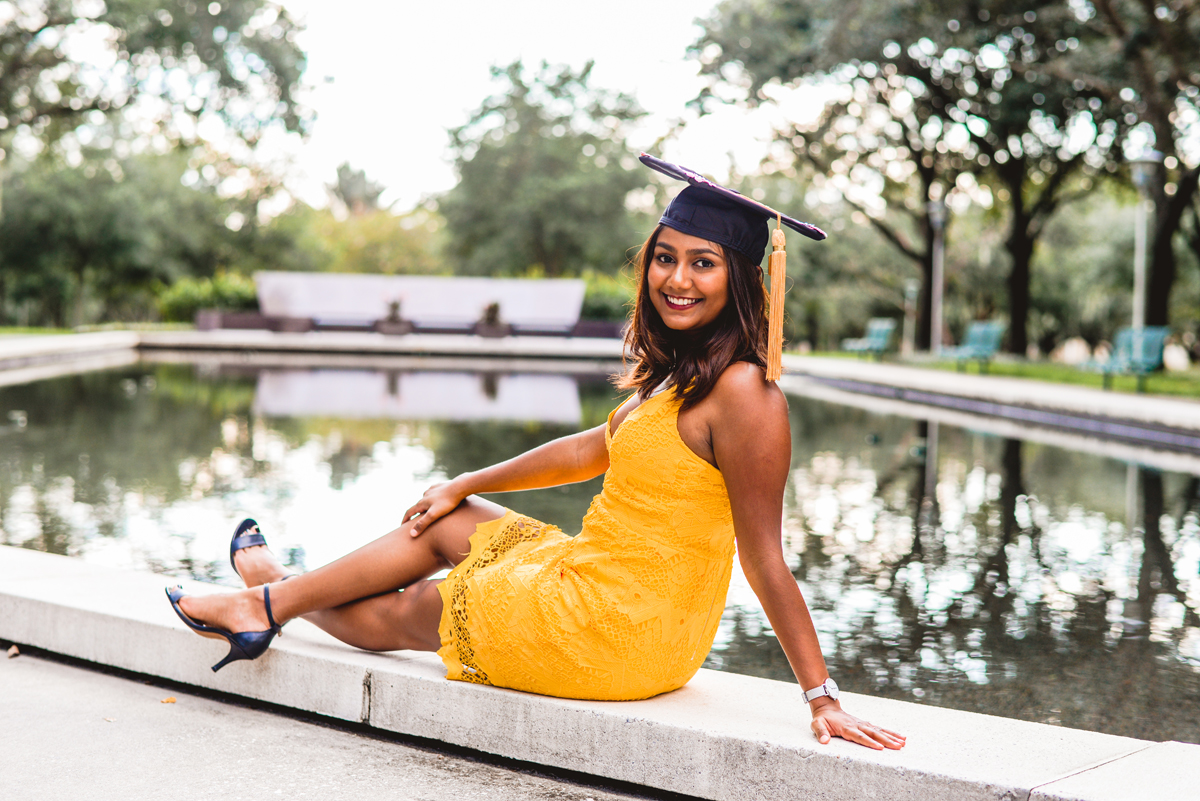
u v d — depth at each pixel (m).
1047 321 41.69
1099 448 8.88
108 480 6.33
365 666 2.39
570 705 2.15
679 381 2.01
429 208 51.91
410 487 6.27
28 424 9.03
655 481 2.03
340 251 55.94
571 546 2.16
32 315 48.91
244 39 23.89
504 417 10.16
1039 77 19.31
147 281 40.47
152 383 13.64
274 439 8.34
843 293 42.19
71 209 36.66
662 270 2.02
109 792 2.06
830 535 5.27
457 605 2.22
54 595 2.93
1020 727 2.06
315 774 2.17
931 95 22.08
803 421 10.93
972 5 17.83
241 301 27.02
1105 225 35.62
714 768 2.01
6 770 2.15
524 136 41.59
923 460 8.03
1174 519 5.75
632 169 41.34
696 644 2.18
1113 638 3.61
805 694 1.99
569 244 41.84
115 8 22.19
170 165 40.75
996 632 3.66
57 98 24.55
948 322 40.91
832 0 18.84
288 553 4.55
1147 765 1.86
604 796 2.10
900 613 3.89
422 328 25.42
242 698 2.61
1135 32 15.42
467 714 2.27
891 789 1.85
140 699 2.61
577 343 23.98
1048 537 5.27
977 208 36.81
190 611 2.47
